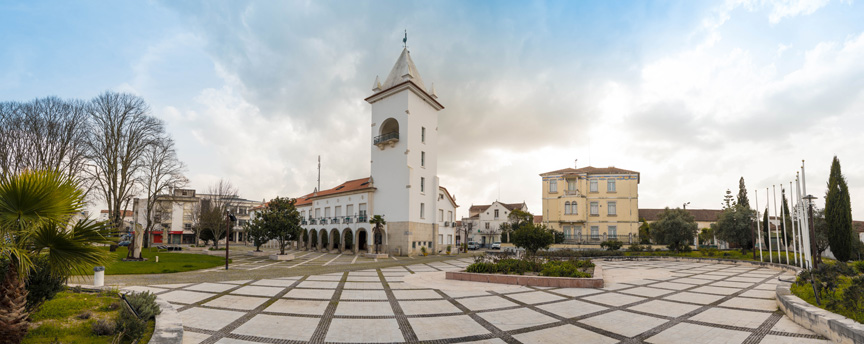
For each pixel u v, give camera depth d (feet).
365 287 46.78
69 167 90.74
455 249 164.76
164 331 22.22
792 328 26.94
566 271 50.14
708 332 26.20
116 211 94.02
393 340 24.23
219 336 24.45
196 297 38.24
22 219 18.42
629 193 154.92
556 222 160.04
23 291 19.16
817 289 32.42
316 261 100.78
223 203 182.29
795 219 101.71
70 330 21.91
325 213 170.19
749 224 106.83
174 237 254.06
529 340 24.32
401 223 133.69
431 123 150.51
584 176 159.22
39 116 88.63
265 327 26.94
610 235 153.58
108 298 31.30
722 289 46.24
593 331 26.40
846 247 79.00
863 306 24.59
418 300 37.78
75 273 20.18
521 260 58.23
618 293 42.39
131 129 99.19
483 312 32.32
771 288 47.37
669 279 57.06
